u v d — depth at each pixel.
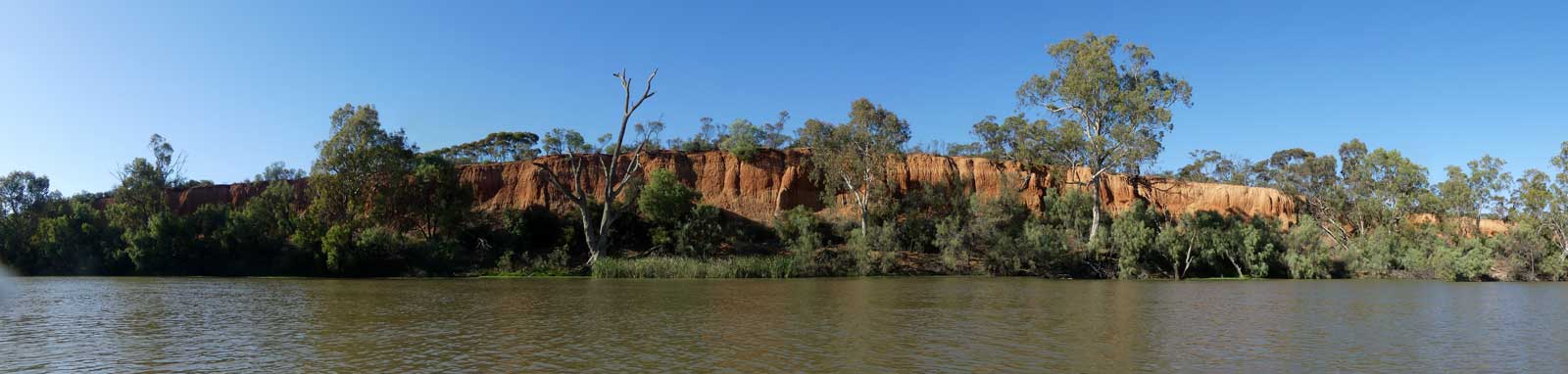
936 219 72.31
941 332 23.86
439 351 19.83
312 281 53.75
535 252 68.12
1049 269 64.12
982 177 81.75
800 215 70.69
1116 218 67.81
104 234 66.56
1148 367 17.86
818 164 72.88
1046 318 28.06
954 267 65.25
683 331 23.89
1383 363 18.67
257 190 80.31
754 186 80.38
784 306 32.59
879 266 64.56
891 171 77.44
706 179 81.19
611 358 18.70
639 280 55.94
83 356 18.94
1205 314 29.88
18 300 35.50
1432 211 81.31
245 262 64.81
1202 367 17.94
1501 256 72.38
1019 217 73.50
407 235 69.38
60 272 65.00
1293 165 94.06
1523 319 28.97
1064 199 73.88
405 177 67.31
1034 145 71.38
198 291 42.12
